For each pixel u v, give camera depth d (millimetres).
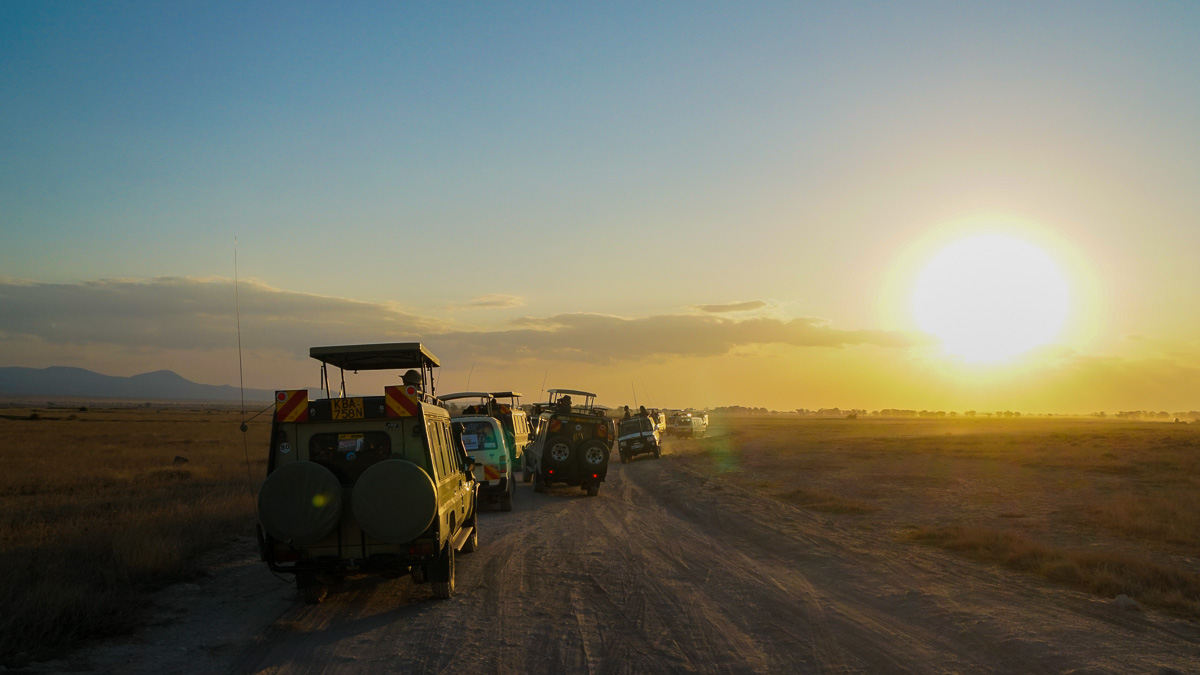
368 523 7758
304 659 6566
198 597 8859
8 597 7508
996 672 6004
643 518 16484
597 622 7762
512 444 25078
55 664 6172
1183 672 5816
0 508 15000
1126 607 7895
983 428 85875
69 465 26375
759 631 7352
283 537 7762
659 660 6469
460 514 10367
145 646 6832
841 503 17281
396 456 8375
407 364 10969
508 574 10328
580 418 22141
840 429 82688
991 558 10867
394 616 8086
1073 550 10797
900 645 6785
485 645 6953
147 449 35875
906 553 11406
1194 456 28141
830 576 9969
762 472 27641
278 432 8375
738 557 11562
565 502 20062
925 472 25438
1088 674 5820
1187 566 10000
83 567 9422
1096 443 40875
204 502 15719
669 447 49344
